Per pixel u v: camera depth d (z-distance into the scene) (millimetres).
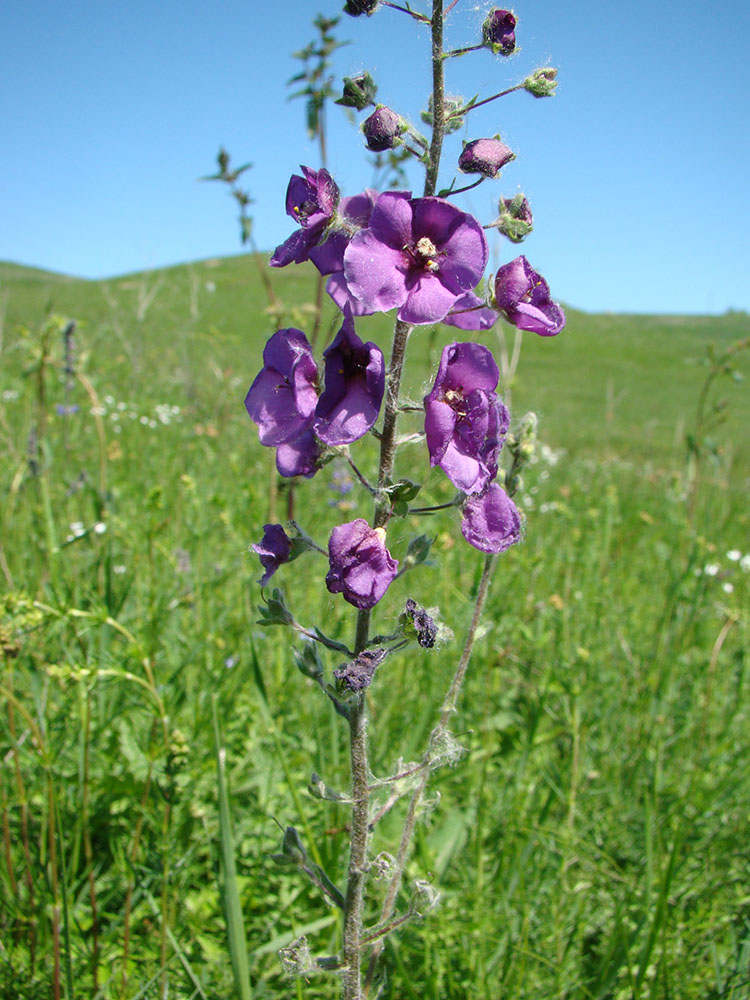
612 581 6574
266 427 2299
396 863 2416
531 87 2229
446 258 2107
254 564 4344
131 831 3508
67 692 3807
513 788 3891
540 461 12844
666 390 36719
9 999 2875
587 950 3438
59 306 31422
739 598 6750
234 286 47312
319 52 4938
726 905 3512
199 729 3770
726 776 3975
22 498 6129
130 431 9609
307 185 2252
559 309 2410
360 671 2113
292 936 3170
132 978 3021
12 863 3303
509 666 5109
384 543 2127
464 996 3051
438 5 2100
